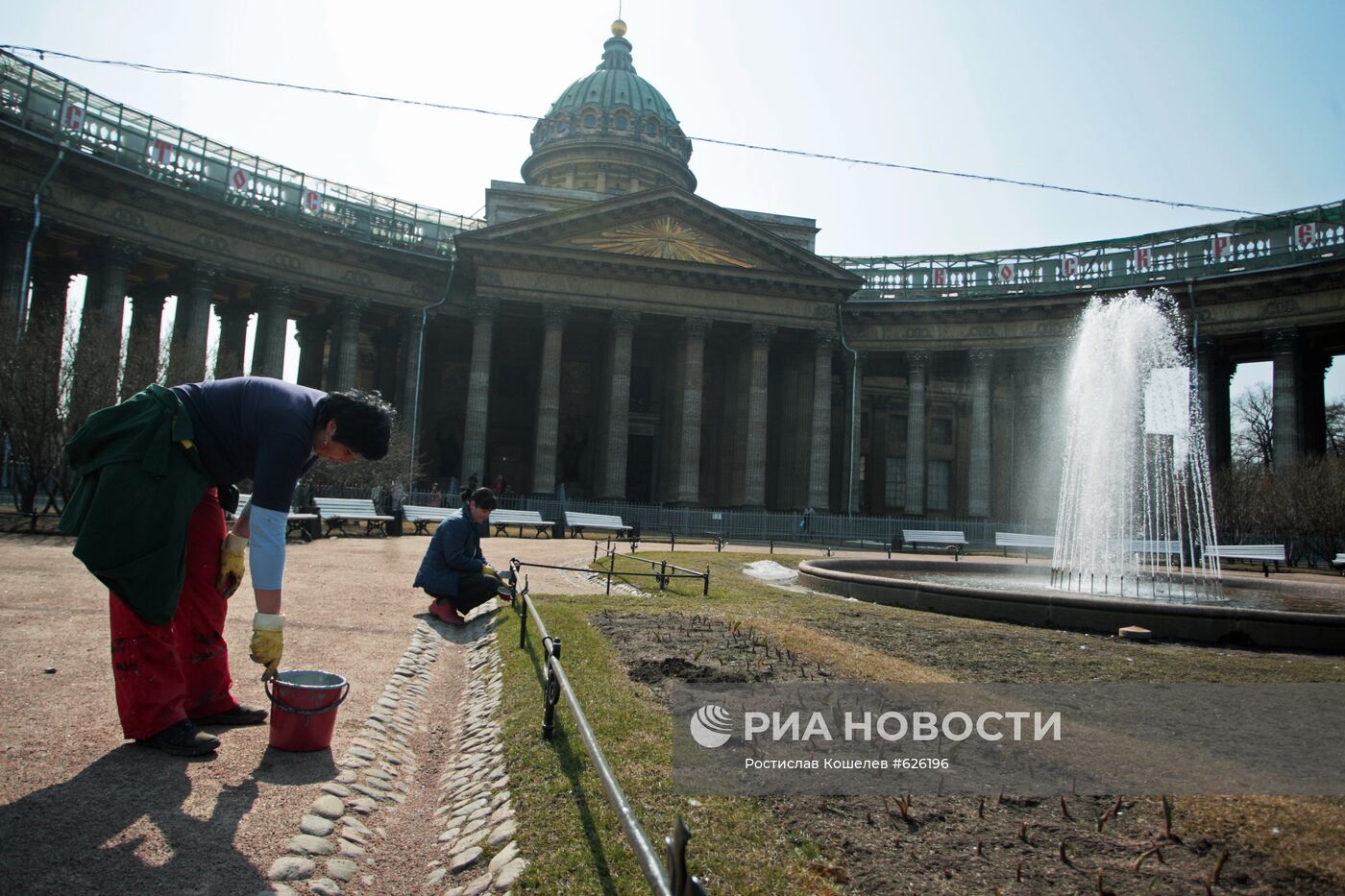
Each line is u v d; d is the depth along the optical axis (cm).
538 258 5416
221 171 4969
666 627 1191
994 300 5853
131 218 4541
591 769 614
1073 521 3462
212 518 692
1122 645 1170
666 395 6066
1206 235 5503
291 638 1098
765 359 5700
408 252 5544
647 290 5597
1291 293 5100
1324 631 1169
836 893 432
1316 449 5497
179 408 605
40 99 4300
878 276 6394
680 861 300
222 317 5819
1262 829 481
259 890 453
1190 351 5347
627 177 7394
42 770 571
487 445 6338
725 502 6012
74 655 878
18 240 4116
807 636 1085
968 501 6450
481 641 1195
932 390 7131
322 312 5750
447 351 6366
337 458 655
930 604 1488
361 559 2116
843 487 6662
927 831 502
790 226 6544
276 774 613
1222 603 1741
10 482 2869
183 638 691
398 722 796
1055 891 429
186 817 527
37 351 2669
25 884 429
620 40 8256
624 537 4197
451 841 557
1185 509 4225
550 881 465
